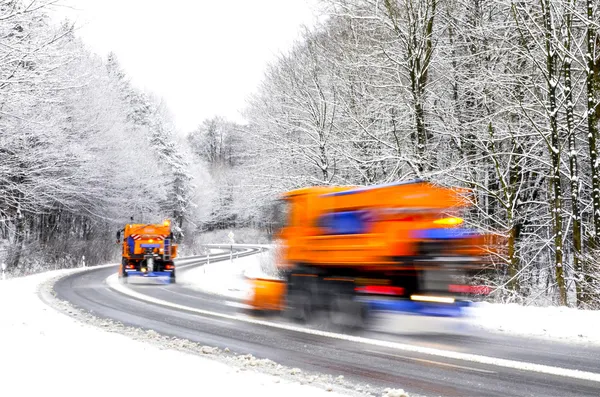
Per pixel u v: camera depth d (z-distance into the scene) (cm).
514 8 1648
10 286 2155
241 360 813
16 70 1262
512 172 1958
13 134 2103
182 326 1163
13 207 3056
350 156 2061
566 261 1958
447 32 2152
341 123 2259
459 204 1052
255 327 1141
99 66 4372
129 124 4897
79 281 2411
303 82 2336
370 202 1032
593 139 1540
